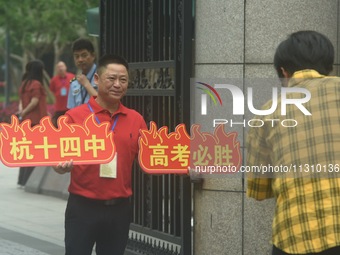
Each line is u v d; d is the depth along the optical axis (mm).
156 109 10070
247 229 9094
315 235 5551
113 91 7301
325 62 5922
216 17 9195
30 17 38594
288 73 5961
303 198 5613
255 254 9094
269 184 6020
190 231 9414
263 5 9023
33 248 12086
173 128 9672
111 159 7188
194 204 9406
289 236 5621
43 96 17953
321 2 9031
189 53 9320
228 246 9156
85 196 7281
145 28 10227
